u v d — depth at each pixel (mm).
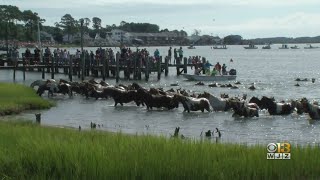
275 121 34312
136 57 69000
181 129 30844
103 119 35188
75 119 34875
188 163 13602
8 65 77750
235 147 16156
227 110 39188
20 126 23016
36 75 77312
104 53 72375
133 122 33938
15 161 14016
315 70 95562
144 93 41125
